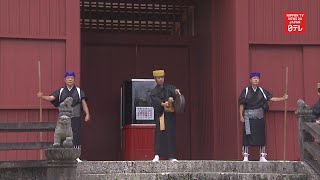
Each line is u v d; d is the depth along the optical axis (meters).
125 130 23.39
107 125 26.16
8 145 16.66
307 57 22.12
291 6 22.20
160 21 28.30
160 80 18.44
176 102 18.23
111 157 26.03
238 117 21.12
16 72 20.50
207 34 25.06
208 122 24.83
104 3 27.55
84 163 16.72
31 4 20.75
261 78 21.84
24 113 20.47
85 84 26.09
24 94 20.48
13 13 20.62
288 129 21.78
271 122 21.78
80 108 19.12
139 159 22.70
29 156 20.45
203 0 25.89
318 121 18.53
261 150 20.33
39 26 20.72
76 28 20.89
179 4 27.70
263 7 22.02
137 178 16.38
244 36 21.69
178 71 26.88
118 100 26.36
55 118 20.59
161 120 18.34
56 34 20.77
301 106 18.00
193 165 17.41
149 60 26.77
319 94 20.73
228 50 22.47
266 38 21.92
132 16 27.92
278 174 17.00
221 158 23.14
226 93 22.58
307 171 16.97
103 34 26.33
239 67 21.50
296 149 21.69
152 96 18.47
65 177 14.48
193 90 26.75
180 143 26.36
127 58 26.61
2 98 20.34
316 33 22.20
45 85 20.61
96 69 26.28
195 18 27.27
